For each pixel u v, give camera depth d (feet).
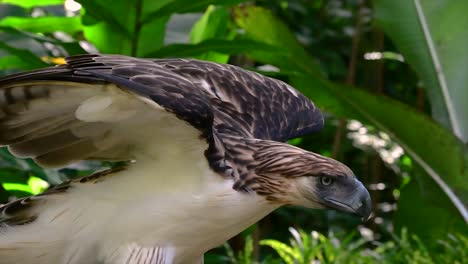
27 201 18.37
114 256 18.26
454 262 24.71
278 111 20.76
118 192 18.19
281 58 26.45
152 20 23.30
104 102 16.92
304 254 24.12
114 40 24.14
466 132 27.78
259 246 30.91
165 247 18.26
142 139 17.88
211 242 18.51
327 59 35.94
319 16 37.55
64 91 16.74
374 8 28.89
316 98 25.90
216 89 20.27
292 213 33.32
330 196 18.04
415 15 28.55
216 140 18.06
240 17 27.43
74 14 28.84
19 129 17.75
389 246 25.52
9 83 16.22
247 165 18.15
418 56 28.55
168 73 17.34
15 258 18.52
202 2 22.89
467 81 28.14
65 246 18.37
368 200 18.04
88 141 18.16
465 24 28.40
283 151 18.22
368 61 36.94
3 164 24.06
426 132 24.88
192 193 17.95
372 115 25.12
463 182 25.08
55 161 18.44
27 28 24.84
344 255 24.16
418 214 27.63
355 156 36.47
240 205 18.07
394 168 34.53
